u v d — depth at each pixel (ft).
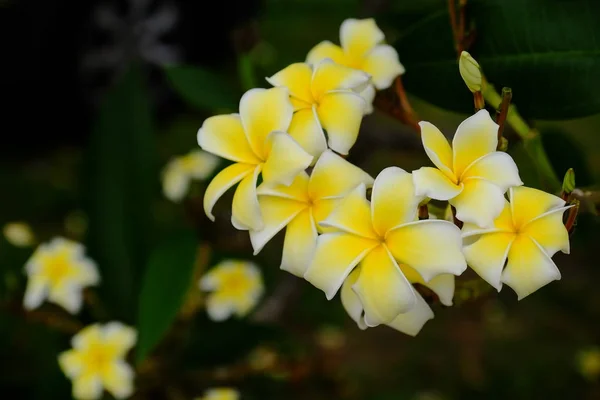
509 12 2.96
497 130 2.60
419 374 6.72
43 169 8.99
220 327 3.97
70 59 9.36
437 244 2.56
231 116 2.73
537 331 6.98
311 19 4.99
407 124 2.94
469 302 2.77
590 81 2.92
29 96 9.35
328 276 2.59
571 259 7.29
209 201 2.69
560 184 3.00
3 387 4.99
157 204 6.54
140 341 3.26
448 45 3.03
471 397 6.61
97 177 4.15
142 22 9.43
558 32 2.93
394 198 2.59
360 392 6.54
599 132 6.99
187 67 3.42
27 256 6.05
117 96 4.16
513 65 2.97
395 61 2.88
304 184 2.68
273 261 5.50
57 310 4.20
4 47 9.02
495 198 2.55
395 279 2.57
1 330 5.11
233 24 9.44
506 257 2.58
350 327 6.83
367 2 3.89
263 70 3.69
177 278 3.32
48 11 9.01
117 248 4.09
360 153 4.45
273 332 3.97
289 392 5.42
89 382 3.63
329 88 2.72
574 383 6.73
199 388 4.06
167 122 9.23
